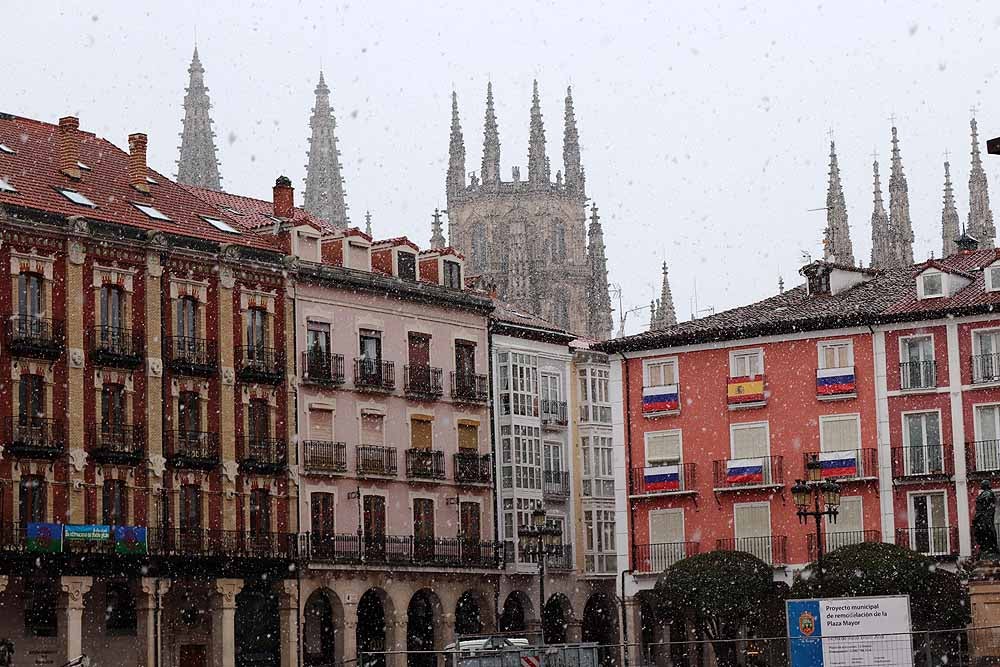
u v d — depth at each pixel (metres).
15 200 74.31
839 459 81.88
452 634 89.31
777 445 83.81
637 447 87.06
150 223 79.94
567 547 98.44
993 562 57.38
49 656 73.56
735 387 84.81
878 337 82.31
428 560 88.06
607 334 184.50
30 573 71.25
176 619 77.88
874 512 81.12
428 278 93.88
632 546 86.56
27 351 72.94
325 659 84.62
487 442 94.06
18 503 72.38
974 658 57.12
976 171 139.25
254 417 82.62
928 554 79.06
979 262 86.31
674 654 90.06
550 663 60.62
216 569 78.19
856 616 53.59
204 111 192.88
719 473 84.69
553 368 100.06
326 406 85.50
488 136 195.38
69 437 74.19
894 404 81.62
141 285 78.19
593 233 187.38
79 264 75.56
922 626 73.69
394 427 88.94
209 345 80.56
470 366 94.06
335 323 86.69
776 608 82.12
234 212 90.88
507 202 193.38
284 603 81.56
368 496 86.88
